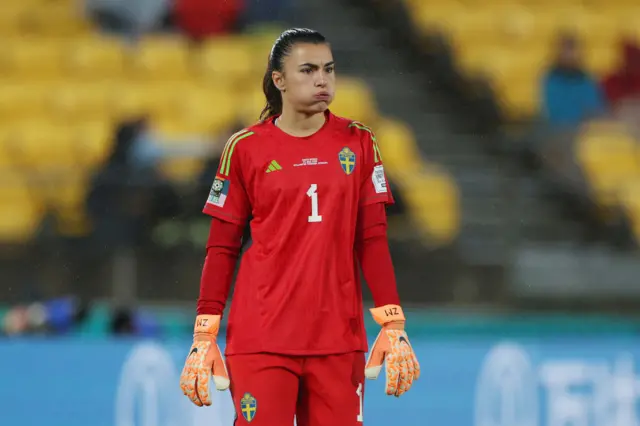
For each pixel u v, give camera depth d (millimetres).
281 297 11617
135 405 20969
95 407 21047
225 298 12102
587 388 21812
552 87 36844
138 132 29719
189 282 29891
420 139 38438
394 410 21344
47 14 42000
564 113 36812
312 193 11648
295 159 11727
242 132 11938
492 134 38938
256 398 11633
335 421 11742
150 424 20891
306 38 11766
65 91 38844
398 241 32156
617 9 44062
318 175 11688
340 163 11781
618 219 35438
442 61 41344
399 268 32062
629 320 29625
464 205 35375
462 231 34438
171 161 31250
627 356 22000
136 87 39156
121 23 41688
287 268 11664
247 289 11797
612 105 38469
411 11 43062
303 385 11938
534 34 42562
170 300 29844
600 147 37688
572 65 36875
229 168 11945
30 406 21094
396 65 41750
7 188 32531
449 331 28156
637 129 38188
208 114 37562
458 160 37594
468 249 32562
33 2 42312
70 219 31266
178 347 21000
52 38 41406
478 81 40219
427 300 32062
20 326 25219
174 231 29656
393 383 11711
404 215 32406
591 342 21969
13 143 36594
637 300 32031
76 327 25234
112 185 28844
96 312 25391
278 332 11594
